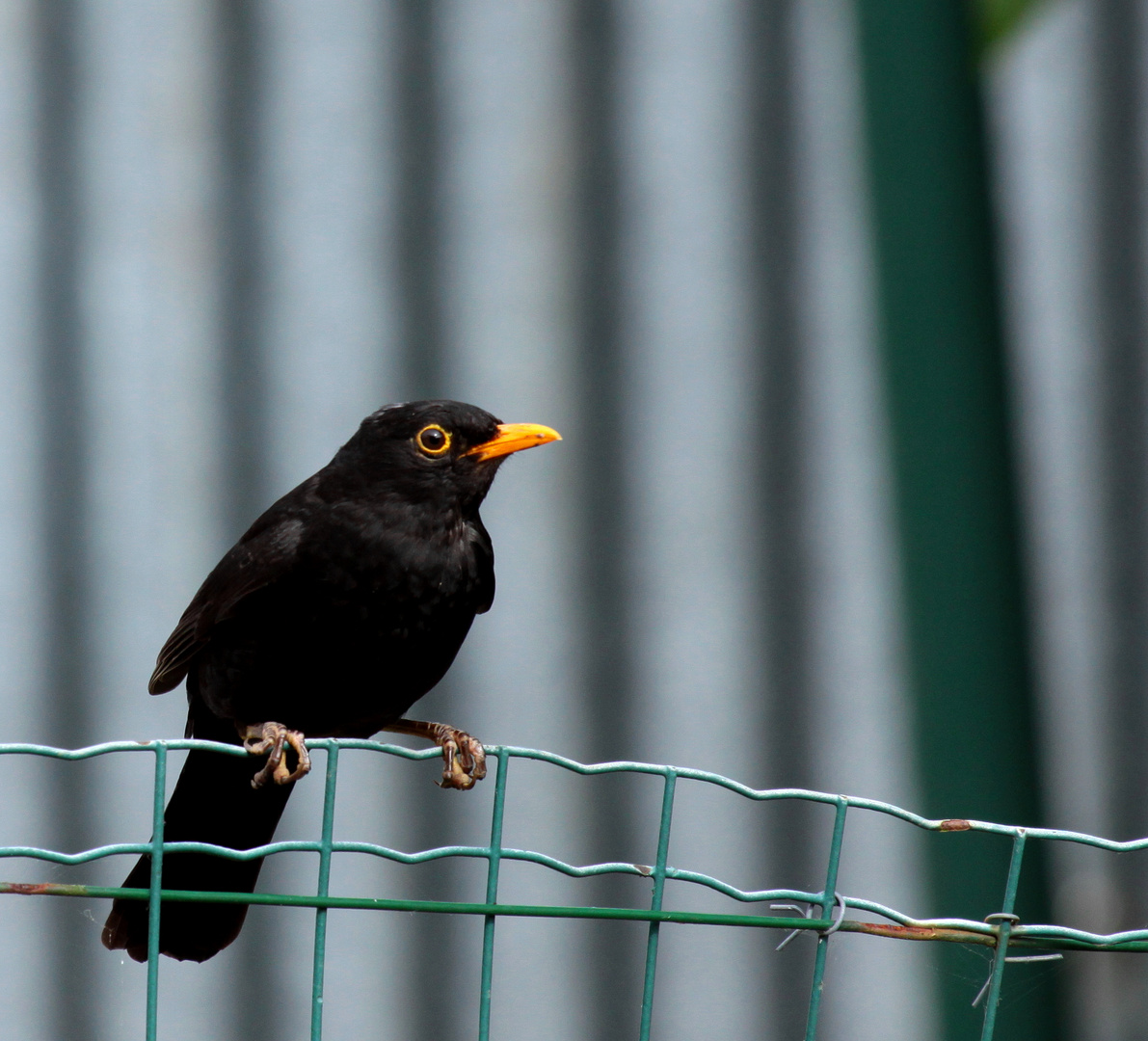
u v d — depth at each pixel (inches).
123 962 414.0
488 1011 171.3
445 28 423.5
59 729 411.2
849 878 427.8
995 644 245.6
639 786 428.8
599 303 428.1
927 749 246.8
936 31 250.4
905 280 250.1
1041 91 445.7
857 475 430.9
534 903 424.5
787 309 430.6
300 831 416.2
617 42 427.8
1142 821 443.8
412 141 422.3
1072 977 288.8
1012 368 253.3
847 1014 430.6
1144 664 444.8
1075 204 445.7
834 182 431.2
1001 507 248.4
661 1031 429.4
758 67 430.6
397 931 422.0
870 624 430.3
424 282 422.9
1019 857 183.3
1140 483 445.1
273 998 418.0
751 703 430.3
